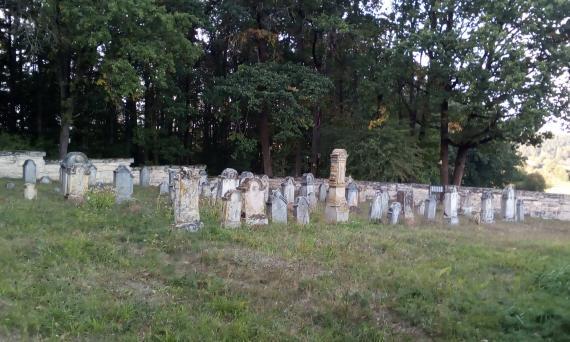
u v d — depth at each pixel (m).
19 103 34.62
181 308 7.35
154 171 28.34
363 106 33.88
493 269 10.28
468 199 23.17
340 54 34.28
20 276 8.14
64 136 28.66
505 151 42.38
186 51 29.28
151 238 11.26
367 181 29.55
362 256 10.75
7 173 24.81
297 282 8.71
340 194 16.25
